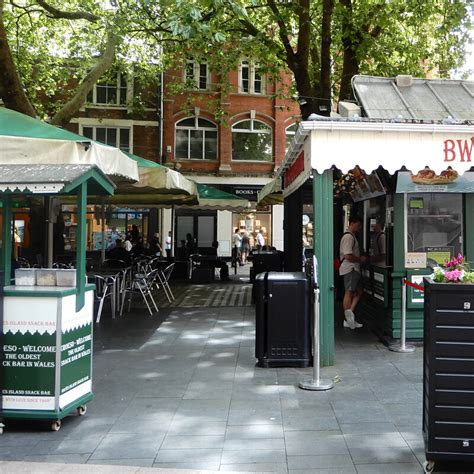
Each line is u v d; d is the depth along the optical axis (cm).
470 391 360
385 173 763
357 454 399
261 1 1296
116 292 1096
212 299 1298
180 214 2616
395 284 763
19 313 445
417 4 1180
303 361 648
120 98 2498
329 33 1253
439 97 789
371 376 609
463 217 775
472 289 362
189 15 891
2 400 444
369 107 745
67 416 484
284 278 652
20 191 433
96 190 543
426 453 363
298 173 833
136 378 607
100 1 1366
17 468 378
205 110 2570
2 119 596
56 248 1546
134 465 383
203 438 431
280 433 440
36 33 1706
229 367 653
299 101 1313
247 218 2736
